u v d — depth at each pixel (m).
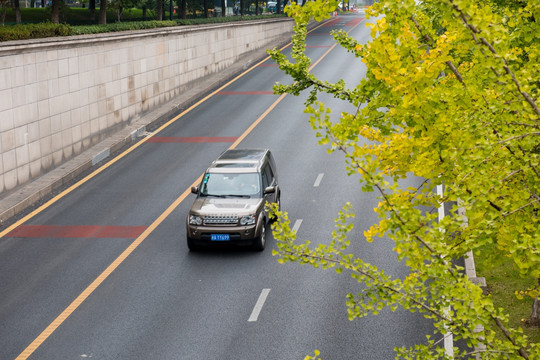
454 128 6.43
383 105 7.17
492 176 6.41
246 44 51.25
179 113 33.72
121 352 12.27
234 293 14.70
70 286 15.28
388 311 13.61
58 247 17.64
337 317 13.41
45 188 21.95
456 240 6.64
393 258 16.27
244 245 16.92
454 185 6.24
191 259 16.72
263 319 13.42
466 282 5.93
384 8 6.58
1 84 20.70
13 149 21.48
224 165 18.48
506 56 5.84
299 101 35.09
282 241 6.97
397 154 7.04
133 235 18.38
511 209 6.59
